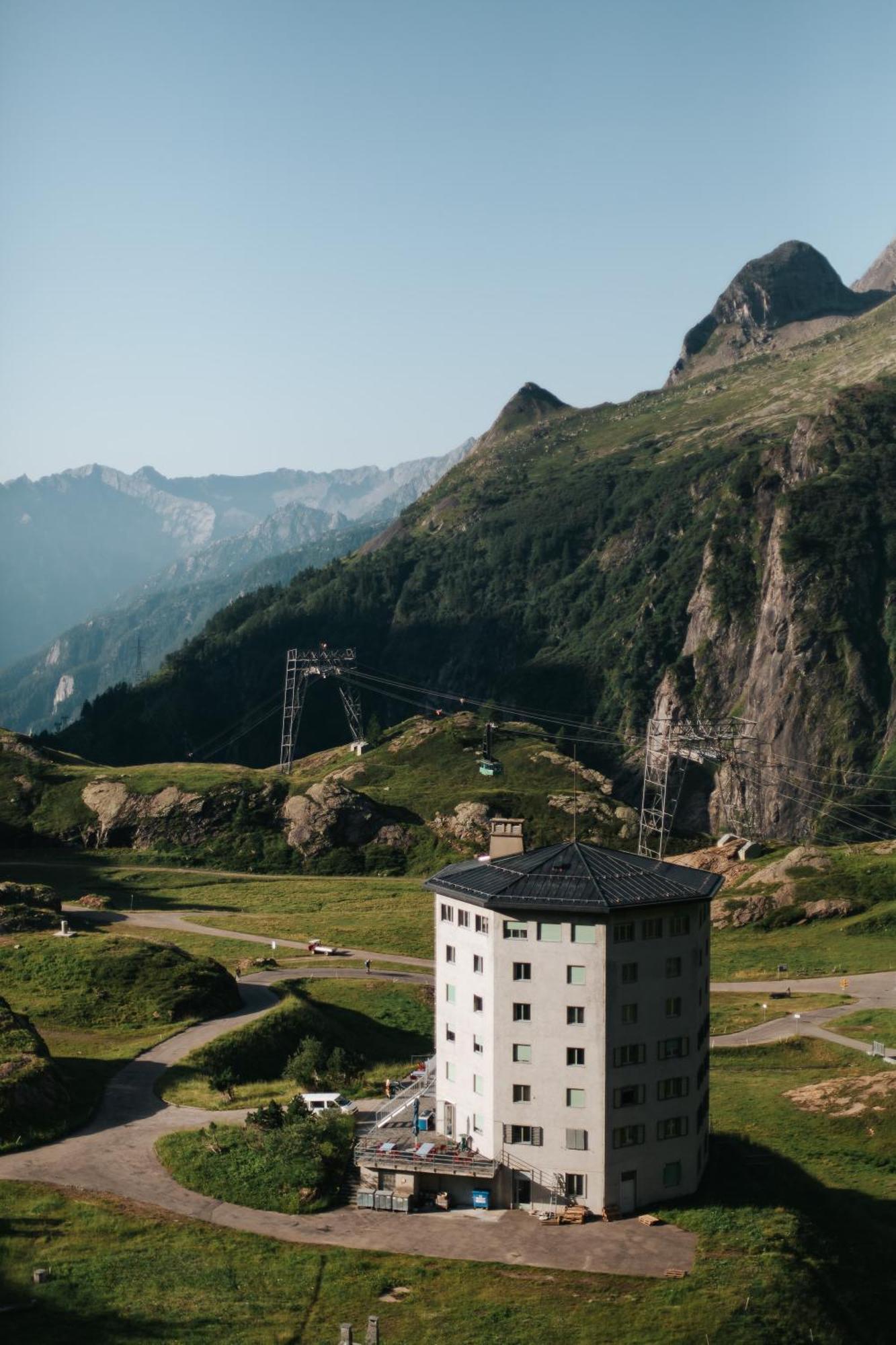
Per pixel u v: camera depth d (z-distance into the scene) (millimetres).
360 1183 86188
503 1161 83312
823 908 189750
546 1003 82625
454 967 88188
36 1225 79875
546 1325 70375
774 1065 133000
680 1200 85000
